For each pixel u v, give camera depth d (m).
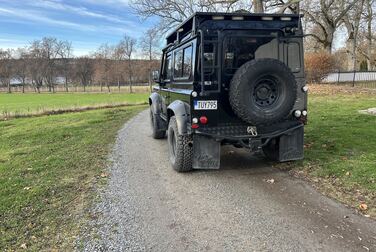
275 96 5.20
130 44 68.06
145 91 58.28
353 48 35.53
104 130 11.38
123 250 3.43
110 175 5.99
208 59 5.29
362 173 5.14
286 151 5.77
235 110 5.13
